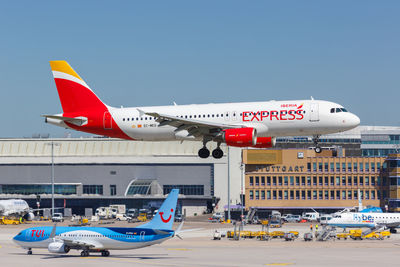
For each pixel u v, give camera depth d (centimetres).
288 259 12875
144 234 12900
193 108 14325
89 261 12231
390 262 12319
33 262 12112
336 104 13575
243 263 12025
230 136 13438
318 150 14025
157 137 14700
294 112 13550
